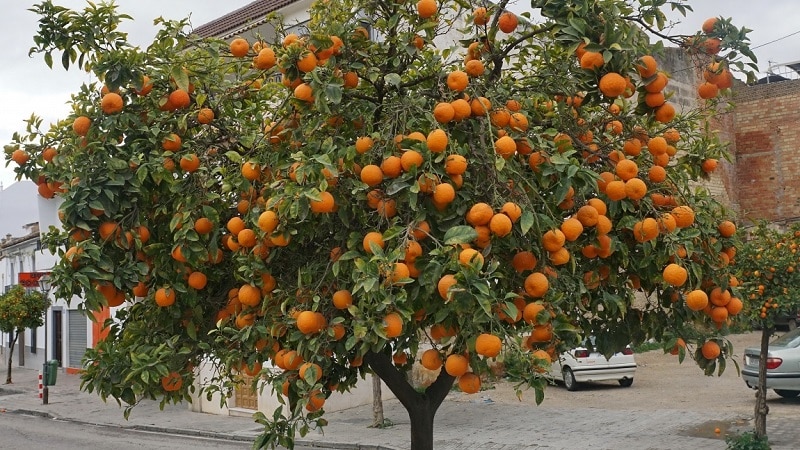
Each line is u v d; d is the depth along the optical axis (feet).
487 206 9.65
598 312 13.37
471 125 11.28
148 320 12.92
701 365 12.57
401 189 9.86
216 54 13.28
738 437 30.09
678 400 44.93
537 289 9.96
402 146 10.20
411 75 13.64
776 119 69.62
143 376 11.03
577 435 35.63
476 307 8.99
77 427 48.26
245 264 11.43
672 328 12.72
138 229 11.87
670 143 13.47
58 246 12.89
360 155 10.82
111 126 11.89
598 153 12.23
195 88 13.52
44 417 53.98
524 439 35.29
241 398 49.37
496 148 10.46
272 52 12.41
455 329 9.71
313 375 9.78
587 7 10.19
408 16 12.44
